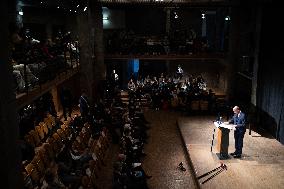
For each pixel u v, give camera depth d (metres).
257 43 14.87
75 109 16.52
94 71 19.33
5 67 6.57
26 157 8.84
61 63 13.30
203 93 17.83
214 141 12.99
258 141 12.84
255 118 15.27
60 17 21.84
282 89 12.45
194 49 20.23
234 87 19.03
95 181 9.63
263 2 13.72
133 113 15.63
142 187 9.30
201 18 24.22
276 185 9.30
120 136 13.71
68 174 8.76
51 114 13.08
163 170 11.27
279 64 12.68
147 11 23.98
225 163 10.80
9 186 6.60
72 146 10.31
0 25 6.36
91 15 18.47
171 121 17.00
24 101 8.95
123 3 17.89
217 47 23.25
